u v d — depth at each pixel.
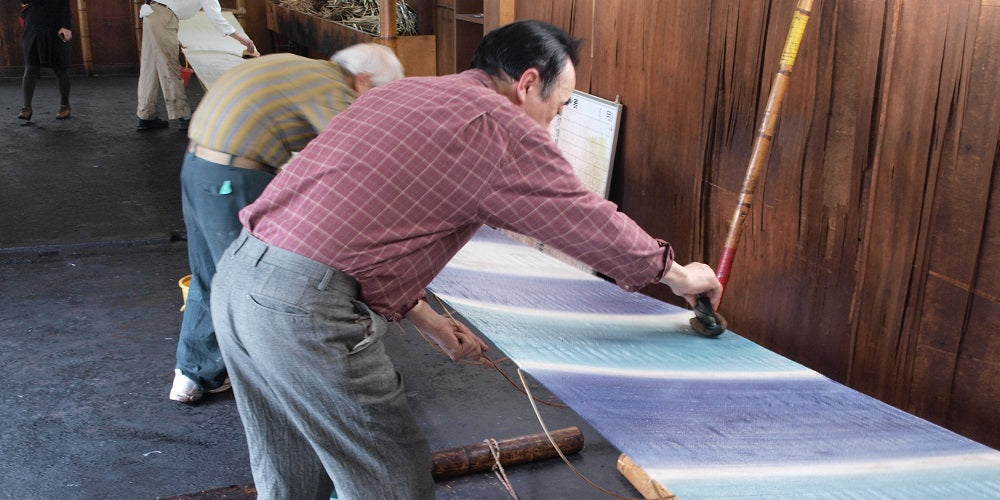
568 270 2.61
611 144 3.37
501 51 1.90
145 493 2.70
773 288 2.72
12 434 3.01
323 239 1.74
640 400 1.72
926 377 2.24
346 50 2.68
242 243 1.86
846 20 2.32
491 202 1.77
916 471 1.49
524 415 3.19
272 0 10.20
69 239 5.00
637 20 3.19
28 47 7.70
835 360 2.52
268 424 2.03
